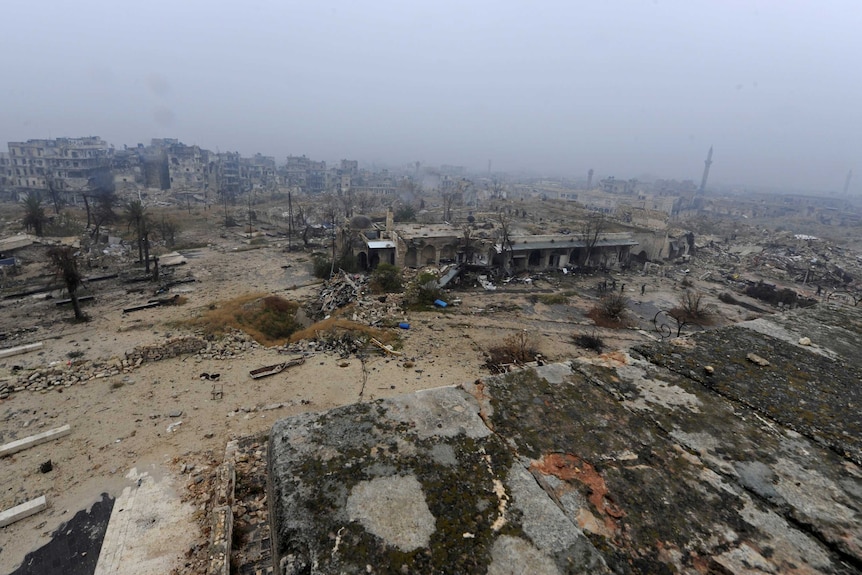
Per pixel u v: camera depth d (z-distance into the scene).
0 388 18.64
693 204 182.00
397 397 3.60
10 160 98.38
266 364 21.86
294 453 2.98
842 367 4.48
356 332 25.69
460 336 27.31
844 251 62.12
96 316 29.30
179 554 11.36
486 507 2.61
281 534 2.46
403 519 2.51
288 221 71.94
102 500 13.18
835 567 2.34
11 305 31.34
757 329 5.45
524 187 188.75
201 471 14.27
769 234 80.12
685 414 3.60
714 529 2.54
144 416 17.30
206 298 34.66
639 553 2.38
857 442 3.32
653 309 36.09
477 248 46.12
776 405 3.79
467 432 3.21
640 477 2.90
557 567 2.28
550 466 2.95
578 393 3.82
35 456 15.00
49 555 11.54
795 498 2.79
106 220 57.72
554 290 40.12
